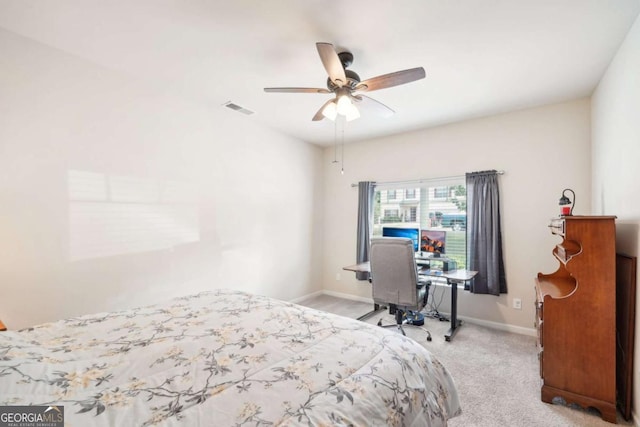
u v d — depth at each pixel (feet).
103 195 7.82
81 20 6.00
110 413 2.63
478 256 10.98
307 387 3.12
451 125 12.01
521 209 10.48
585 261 6.17
